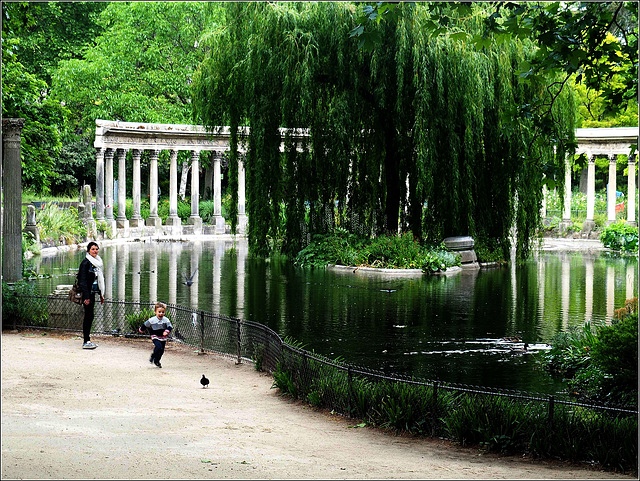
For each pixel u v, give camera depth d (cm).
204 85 3788
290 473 799
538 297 2802
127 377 1452
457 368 1670
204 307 2491
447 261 3731
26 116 3575
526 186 3809
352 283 3231
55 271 3422
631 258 4569
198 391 1368
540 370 1653
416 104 3541
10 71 3441
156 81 6725
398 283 3244
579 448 973
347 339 1989
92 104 6856
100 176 5891
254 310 2442
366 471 836
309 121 3741
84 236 5228
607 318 2316
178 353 1803
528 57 3731
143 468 779
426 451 1000
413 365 1697
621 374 1262
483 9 3628
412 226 4009
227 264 4031
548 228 6544
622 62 1552
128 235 6053
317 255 3912
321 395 1282
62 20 7244
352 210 4022
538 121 1658
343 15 3562
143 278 3325
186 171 7569
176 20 6812
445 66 3550
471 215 3828
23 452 810
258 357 1648
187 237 6309
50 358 1609
